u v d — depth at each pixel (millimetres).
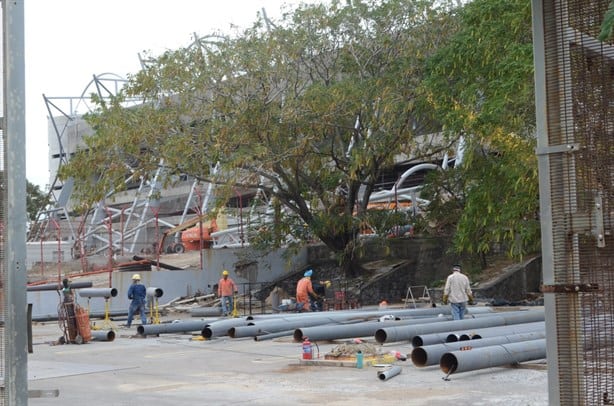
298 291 27328
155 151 33344
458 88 28234
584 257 5156
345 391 11688
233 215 40375
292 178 35781
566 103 5246
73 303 20719
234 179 32688
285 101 32875
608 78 5148
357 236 37219
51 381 13469
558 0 5305
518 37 24688
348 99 32844
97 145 32969
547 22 5340
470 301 20438
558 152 5238
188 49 33656
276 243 36781
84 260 40219
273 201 36750
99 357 17328
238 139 32375
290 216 37188
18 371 5535
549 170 5281
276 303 34062
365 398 11023
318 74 35312
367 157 33250
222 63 32688
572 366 5176
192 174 33344
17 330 5566
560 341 5215
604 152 5133
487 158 28188
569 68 5250
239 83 32688
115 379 13664
